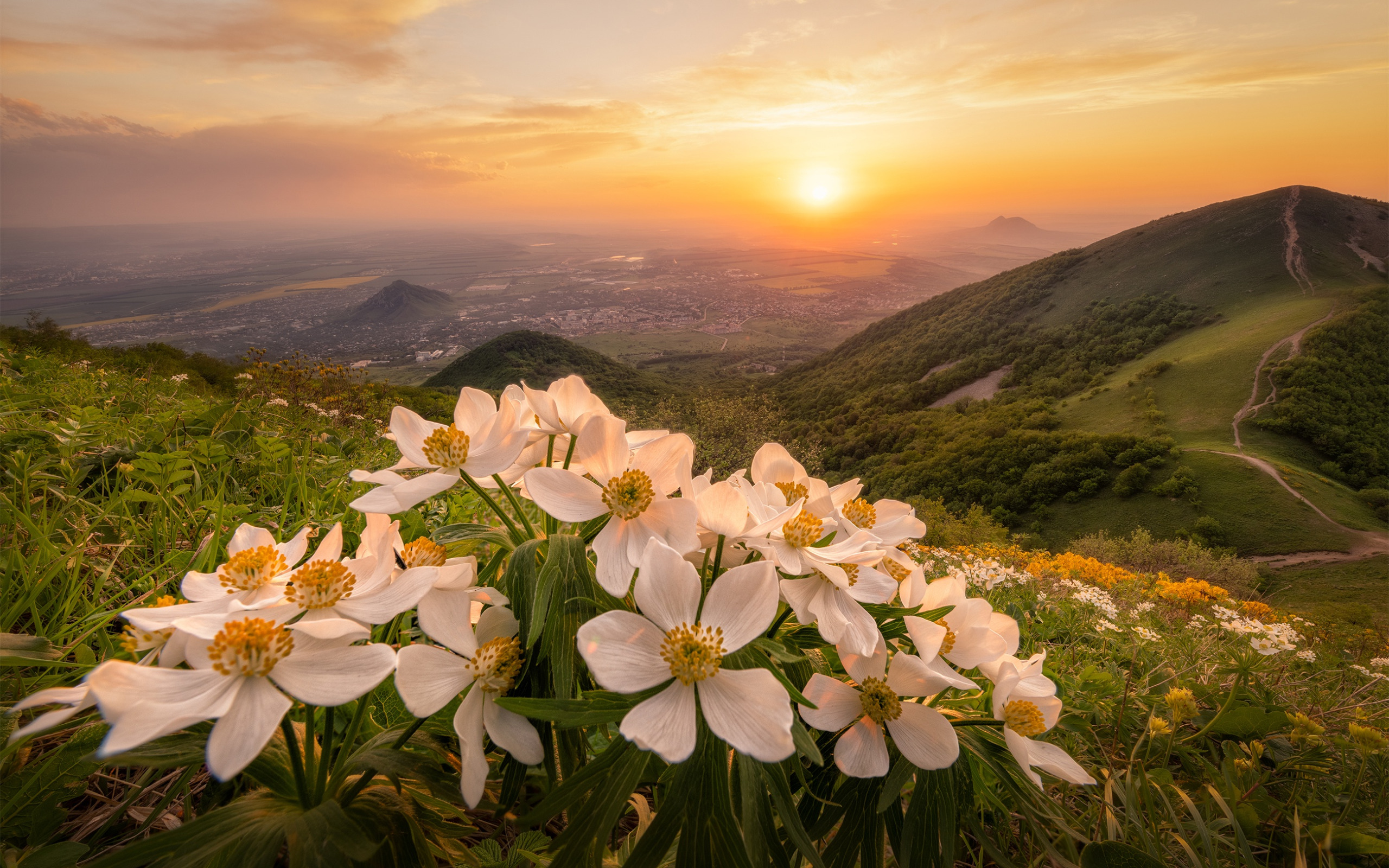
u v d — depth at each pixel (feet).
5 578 0.69
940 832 0.48
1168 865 0.63
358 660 0.38
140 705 0.33
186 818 0.50
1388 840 0.66
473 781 0.39
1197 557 13.17
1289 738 0.88
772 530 0.48
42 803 0.48
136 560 0.88
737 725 0.39
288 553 0.52
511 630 0.47
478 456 0.51
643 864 0.39
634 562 0.46
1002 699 0.53
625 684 0.40
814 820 0.50
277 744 0.45
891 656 0.54
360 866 0.41
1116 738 0.82
